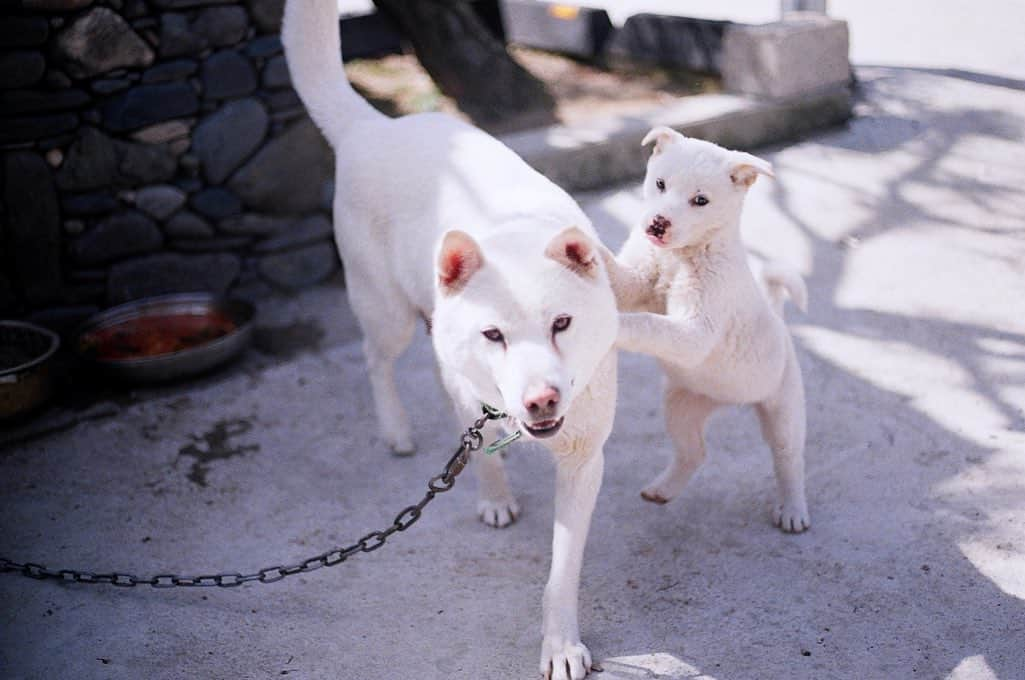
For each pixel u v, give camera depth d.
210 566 1.51
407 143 1.51
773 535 1.49
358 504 1.63
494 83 2.88
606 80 3.19
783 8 2.94
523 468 1.70
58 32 1.93
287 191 2.23
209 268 2.19
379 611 1.40
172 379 1.93
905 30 3.61
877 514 1.51
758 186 2.49
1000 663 1.24
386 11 2.81
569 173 2.48
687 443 1.50
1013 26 3.52
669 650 1.30
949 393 1.75
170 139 2.08
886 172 2.50
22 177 1.97
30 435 1.82
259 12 2.10
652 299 1.38
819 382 1.82
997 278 2.06
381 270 1.57
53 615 1.42
